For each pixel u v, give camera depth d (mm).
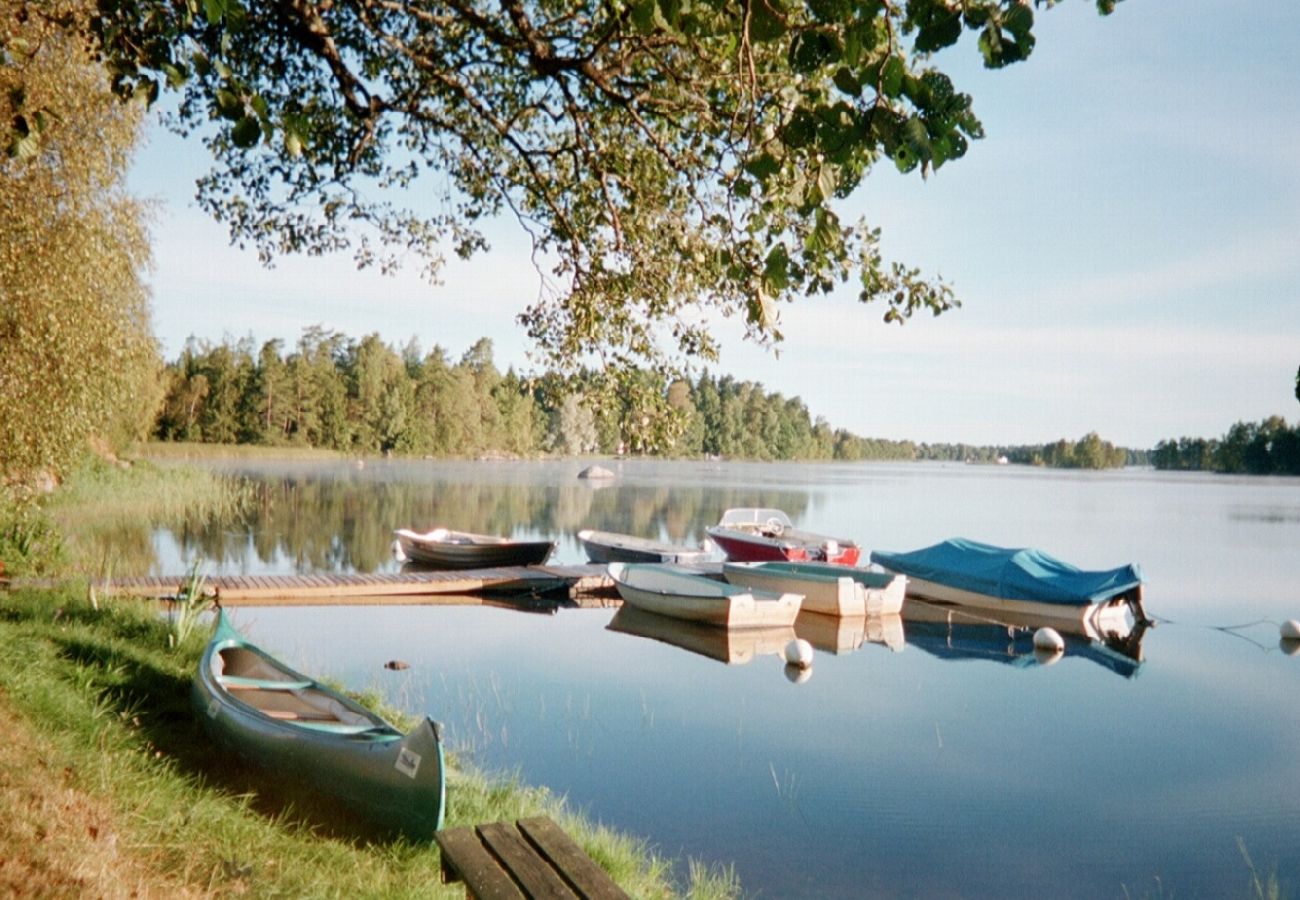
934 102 2613
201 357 80125
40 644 8250
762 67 4824
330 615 16109
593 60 5445
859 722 10812
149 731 6898
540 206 7082
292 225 7500
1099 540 33594
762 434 133000
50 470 14641
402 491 45312
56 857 3795
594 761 9023
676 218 6020
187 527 26969
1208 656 15266
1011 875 6855
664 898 5934
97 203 13977
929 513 44656
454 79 5746
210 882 4289
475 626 15695
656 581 19078
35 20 10609
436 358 90125
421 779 5590
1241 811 8258
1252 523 42344
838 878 6676
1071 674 13742
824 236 3004
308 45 5344
